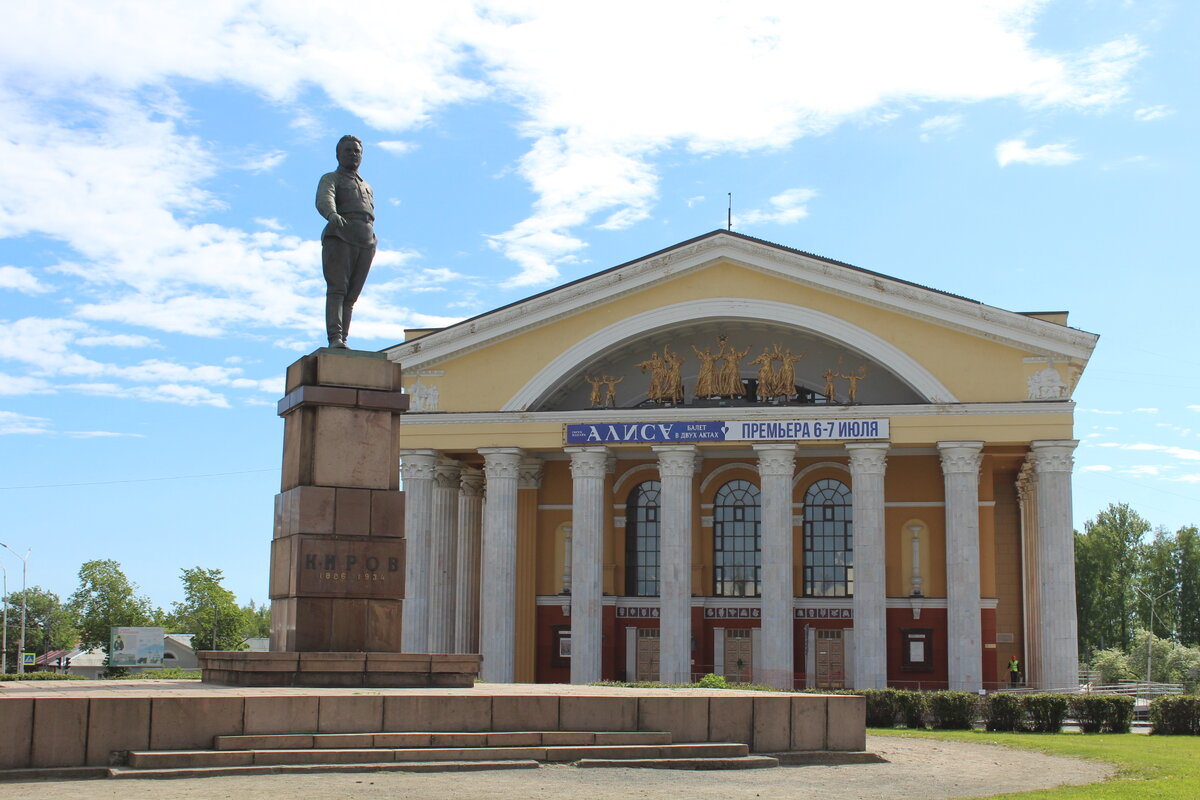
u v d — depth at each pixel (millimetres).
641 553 51844
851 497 49906
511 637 46156
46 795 13727
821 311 45688
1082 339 43312
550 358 47250
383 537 19781
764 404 45969
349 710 16672
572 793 14820
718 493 51562
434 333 47688
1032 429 43219
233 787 14430
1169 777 19375
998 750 23562
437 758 16516
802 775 17469
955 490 43500
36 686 18172
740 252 46219
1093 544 97188
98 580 107125
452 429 47344
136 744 15547
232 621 110938
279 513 20312
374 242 21422
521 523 51688
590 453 46219
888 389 47000
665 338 48625
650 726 18000
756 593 50625
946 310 44406
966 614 42844
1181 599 97500
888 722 32156
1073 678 41812
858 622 43438
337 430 19859
